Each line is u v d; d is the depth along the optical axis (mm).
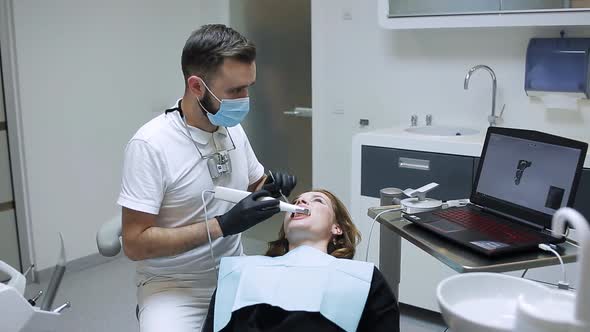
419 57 3131
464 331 967
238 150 1841
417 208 1604
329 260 1556
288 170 4012
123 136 3814
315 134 3631
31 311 1521
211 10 4164
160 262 1748
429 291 2766
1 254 3387
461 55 2990
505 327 920
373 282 1506
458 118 3064
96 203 3717
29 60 3273
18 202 3371
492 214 1550
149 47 3887
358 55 3361
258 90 4062
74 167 3566
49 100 3393
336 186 3613
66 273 3572
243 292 1498
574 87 2621
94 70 3586
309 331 1432
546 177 1426
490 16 2688
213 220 1633
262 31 3943
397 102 3260
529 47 2723
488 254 1273
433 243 1393
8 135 3303
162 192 1656
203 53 1583
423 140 2646
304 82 3785
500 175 1562
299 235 1696
